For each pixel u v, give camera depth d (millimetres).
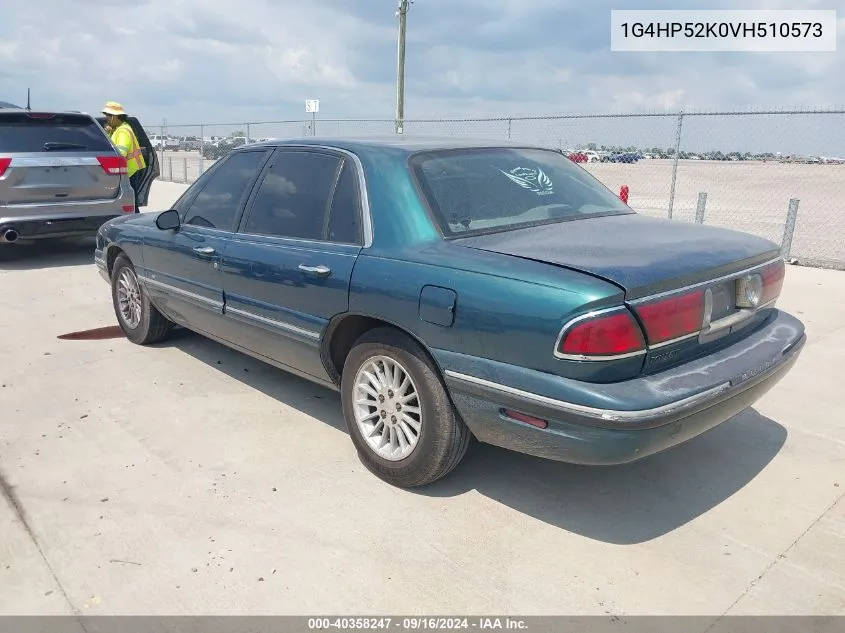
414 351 3328
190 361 5473
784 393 4809
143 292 5555
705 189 20781
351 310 3541
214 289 4555
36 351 5734
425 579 2908
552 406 2820
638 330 2799
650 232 3564
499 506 3445
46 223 8992
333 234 3754
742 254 3326
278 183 4238
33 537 3195
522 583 2885
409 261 3318
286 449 4016
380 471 3633
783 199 18953
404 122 15680
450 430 3309
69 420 4406
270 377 5133
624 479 3703
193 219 4852
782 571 2949
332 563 3008
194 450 4004
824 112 10195
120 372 5238
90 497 3514
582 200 4051
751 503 3471
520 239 3346
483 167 3867
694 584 2875
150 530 3242
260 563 3010
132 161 10680
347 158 3850
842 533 3211
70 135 9312
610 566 2992
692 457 3934
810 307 7016
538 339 2826
